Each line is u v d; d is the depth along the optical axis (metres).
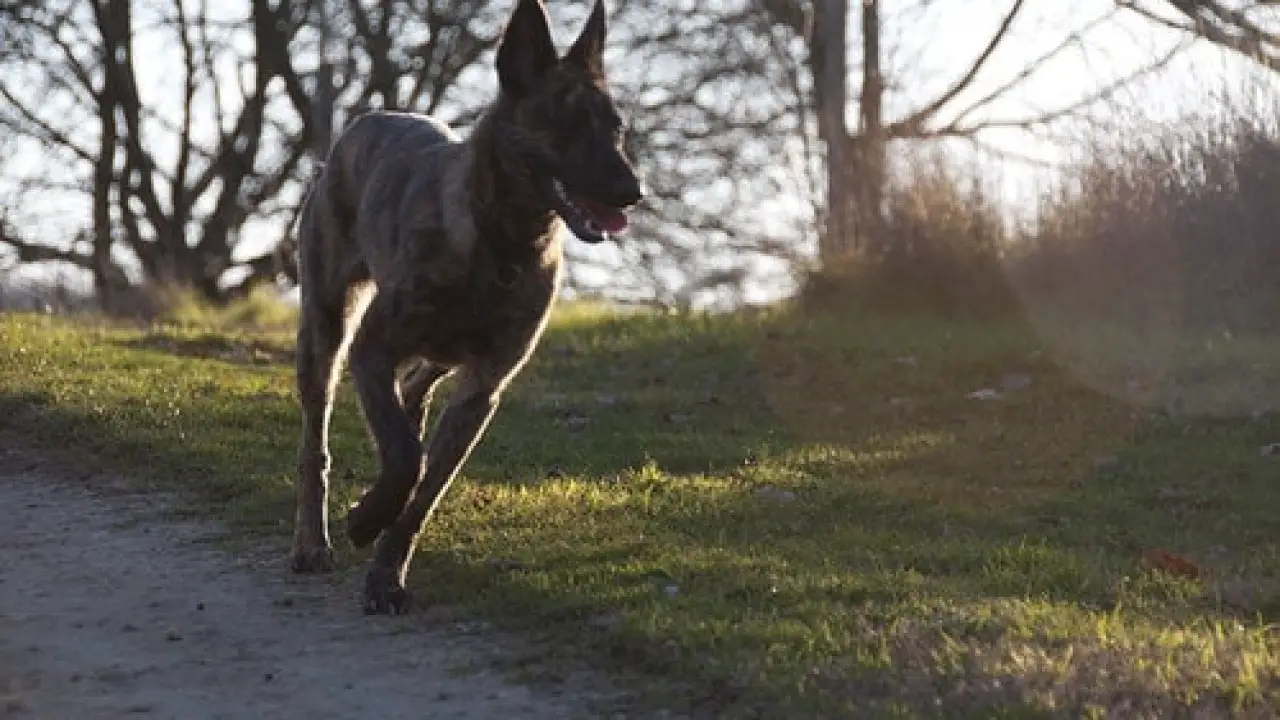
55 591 8.28
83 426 11.98
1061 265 17.88
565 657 6.88
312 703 6.46
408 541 7.77
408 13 28.77
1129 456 11.66
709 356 16.52
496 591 7.80
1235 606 7.77
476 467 10.95
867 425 13.20
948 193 18.70
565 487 10.14
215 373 14.58
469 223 7.23
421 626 7.46
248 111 30.03
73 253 30.36
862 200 19.72
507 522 9.16
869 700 6.12
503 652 7.02
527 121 7.09
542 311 7.52
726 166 28.20
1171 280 17.31
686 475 10.97
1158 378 14.12
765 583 7.74
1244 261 17.14
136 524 9.72
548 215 7.29
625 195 6.99
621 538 8.73
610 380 15.61
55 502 10.36
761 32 27.11
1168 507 10.24
